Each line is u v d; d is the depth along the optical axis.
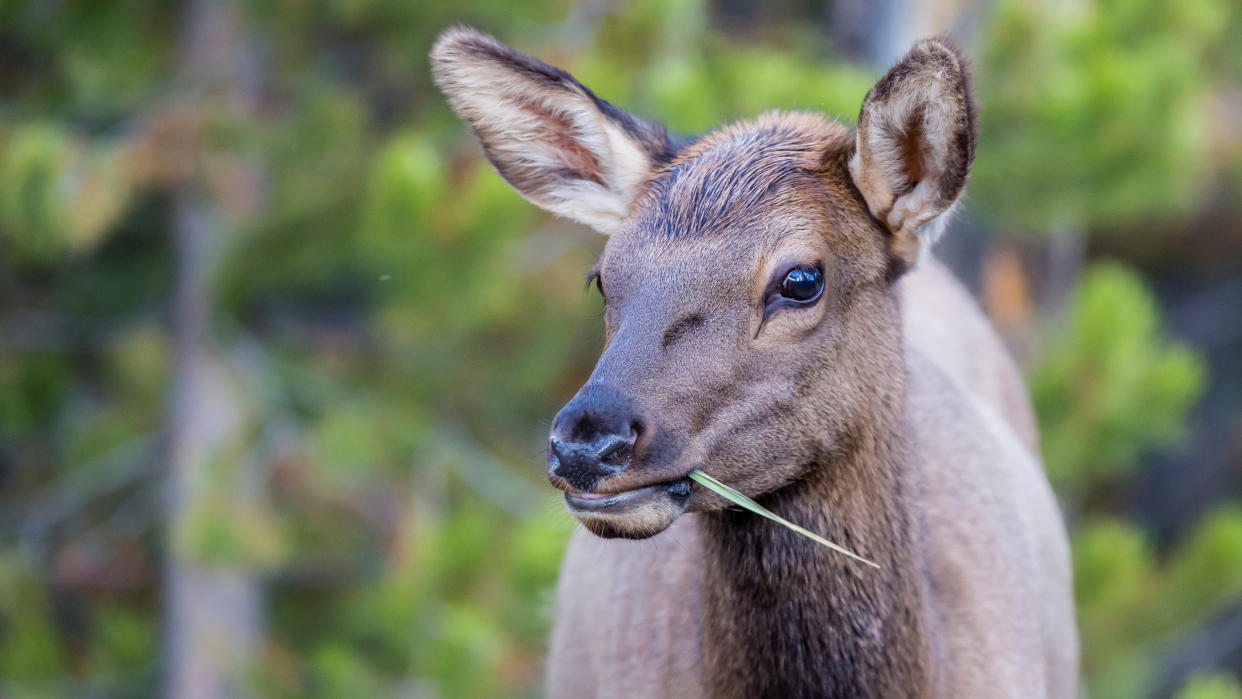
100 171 12.48
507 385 14.51
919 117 5.37
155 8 13.74
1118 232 22.98
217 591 15.02
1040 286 15.39
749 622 5.66
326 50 14.05
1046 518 7.05
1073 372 12.91
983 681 5.91
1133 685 13.41
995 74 12.55
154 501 16.12
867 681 5.63
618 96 12.09
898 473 5.68
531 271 14.51
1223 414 24.17
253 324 15.45
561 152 6.24
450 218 12.25
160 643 15.44
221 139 12.95
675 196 5.50
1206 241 22.89
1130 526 14.98
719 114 11.56
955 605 6.02
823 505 5.57
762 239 5.32
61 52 13.30
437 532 13.05
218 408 14.41
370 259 13.03
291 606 16.06
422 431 14.25
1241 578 13.59
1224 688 11.05
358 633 14.77
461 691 12.27
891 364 5.66
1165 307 24.45
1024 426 8.05
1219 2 15.30
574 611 6.83
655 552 6.27
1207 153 19.09
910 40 14.37
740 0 16.94
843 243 5.49
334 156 13.18
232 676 14.95
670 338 5.20
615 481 4.96
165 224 15.09
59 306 15.66
